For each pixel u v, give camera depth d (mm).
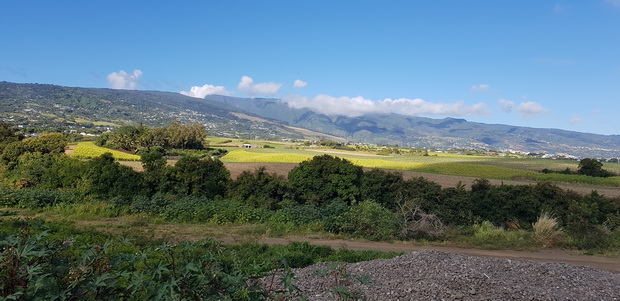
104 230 15445
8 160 36938
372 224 16953
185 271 3695
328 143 137875
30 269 3279
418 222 17312
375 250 14422
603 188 40750
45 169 28250
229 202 20797
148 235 14750
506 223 18609
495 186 21078
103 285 3475
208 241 8570
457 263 9430
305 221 18562
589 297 7742
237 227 17828
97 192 22125
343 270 4906
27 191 21672
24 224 4434
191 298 3637
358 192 21266
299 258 10945
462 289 7637
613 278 9477
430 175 45688
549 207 18406
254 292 3984
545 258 14016
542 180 45906
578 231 16500
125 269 4188
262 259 11125
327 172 22156
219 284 3779
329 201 21562
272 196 22406
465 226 18188
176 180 22625
